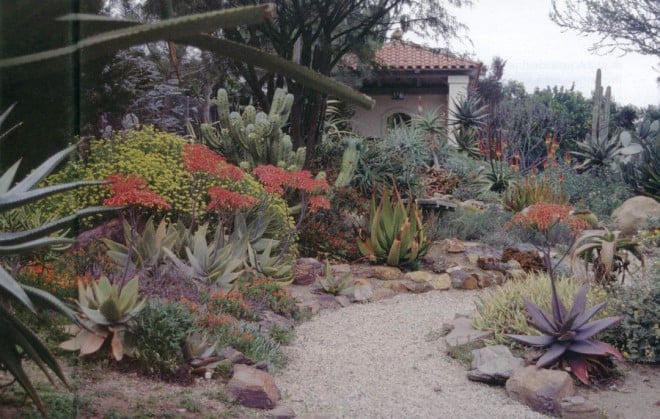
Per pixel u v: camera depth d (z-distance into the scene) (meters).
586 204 13.63
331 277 8.12
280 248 8.63
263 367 4.93
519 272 9.00
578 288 6.16
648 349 5.22
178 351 4.45
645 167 13.87
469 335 5.86
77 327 4.19
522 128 19.73
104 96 7.24
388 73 17.70
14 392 3.15
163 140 8.41
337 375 5.21
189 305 5.42
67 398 3.23
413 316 7.23
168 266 6.36
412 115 19.64
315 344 6.13
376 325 6.86
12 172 2.45
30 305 2.34
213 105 15.34
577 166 16.64
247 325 5.74
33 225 4.55
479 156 19.00
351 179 11.18
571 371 4.92
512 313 5.92
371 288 8.30
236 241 7.53
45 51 1.35
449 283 8.72
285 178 7.30
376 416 4.30
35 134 2.29
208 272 6.62
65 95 2.18
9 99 2.12
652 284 5.71
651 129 18.53
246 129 10.30
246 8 1.17
